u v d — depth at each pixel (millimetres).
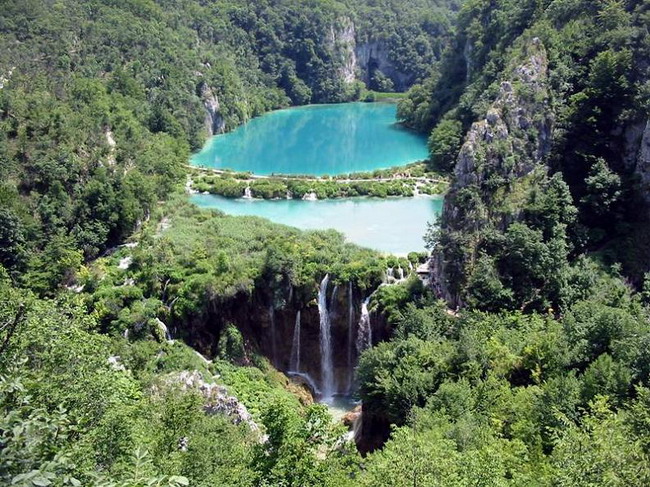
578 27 78375
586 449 24547
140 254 69938
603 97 69312
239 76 183875
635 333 42875
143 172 91625
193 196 99875
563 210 63875
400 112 158750
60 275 68688
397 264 66562
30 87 94812
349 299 64500
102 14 135625
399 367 47969
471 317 54281
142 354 57594
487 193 64750
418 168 107188
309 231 77312
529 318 55219
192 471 27859
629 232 64750
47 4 126625
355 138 145125
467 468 26500
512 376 45781
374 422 50250
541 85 71562
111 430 26391
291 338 66438
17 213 72250
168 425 32219
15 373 19016
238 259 67812
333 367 66250
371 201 95438
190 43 162750
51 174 78375
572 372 40406
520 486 28172
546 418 36562
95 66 119750
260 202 96438
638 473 22297
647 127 65000
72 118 89062
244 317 65375
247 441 37219
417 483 24812
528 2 101562
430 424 37562
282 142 143125
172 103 133625
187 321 63312
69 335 28234
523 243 59188
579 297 58031
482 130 67500
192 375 56281
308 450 25453
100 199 78062
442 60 157250
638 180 65688
